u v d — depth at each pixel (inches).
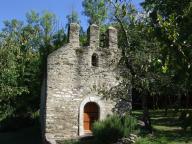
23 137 1135.6
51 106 892.0
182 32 157.2
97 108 935.7
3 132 1298.0
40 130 1212.5
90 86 930.1
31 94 1505.9
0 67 850.1
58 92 901.2
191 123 157.6
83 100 919.7
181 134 758.5
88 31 966.4
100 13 1521.9
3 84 865.5
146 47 731.4
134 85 788.6
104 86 934.4
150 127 808.9
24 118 1393.9
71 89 914.1
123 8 246.5
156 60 168.1
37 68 1510.8
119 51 952.9
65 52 919.0
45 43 1648.6
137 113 1219.2
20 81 1451.8
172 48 158.4
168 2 179.6
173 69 159.9
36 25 1668.3
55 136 882.8
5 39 885.2
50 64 904.3
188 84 155.0
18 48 913.5
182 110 161.2
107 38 971.9
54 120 889.5
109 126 789.2
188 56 154.9
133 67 772.6
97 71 940.0
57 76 904.9
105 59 952.3
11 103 1451.8
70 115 904.9
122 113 940.0
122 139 752.3
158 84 708.7
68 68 917.2
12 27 1612.9
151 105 1185.4
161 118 1020.5
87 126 920.9
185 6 164.4
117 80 901.8
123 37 818.8
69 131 898.1
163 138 737.0
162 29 163.2
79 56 931.3
